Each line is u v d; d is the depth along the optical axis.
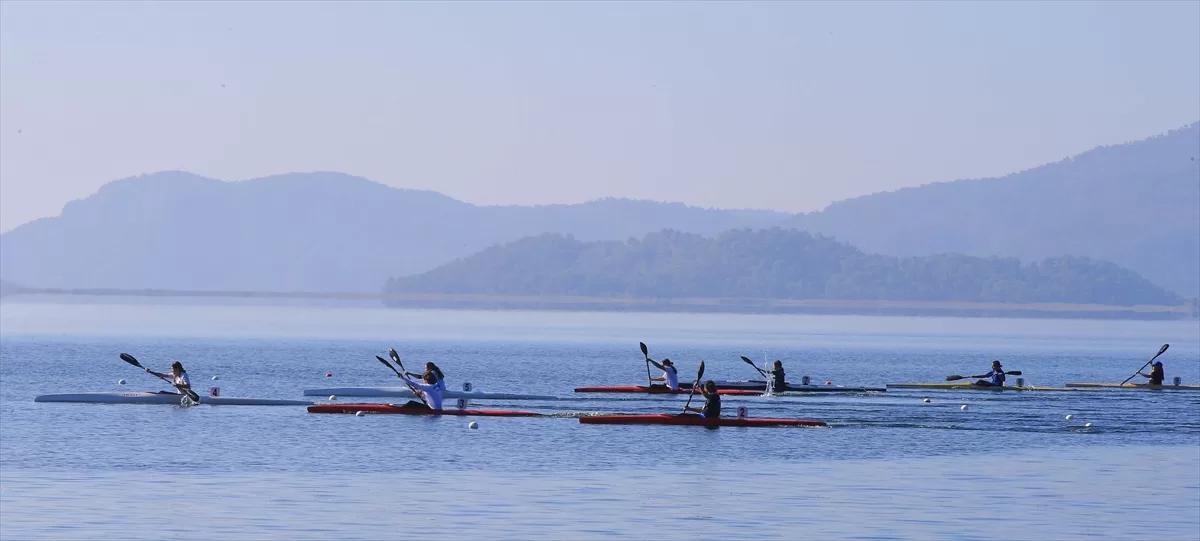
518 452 90.06
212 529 63.59
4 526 63.81
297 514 67.31
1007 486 78.06
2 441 94.06
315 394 140.62
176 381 121.06
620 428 104.94
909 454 91.81
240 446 91.88
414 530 63.94
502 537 62.69
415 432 100.62
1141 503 72.69
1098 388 169.38
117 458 85.81
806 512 69.19
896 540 62.94
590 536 63.12
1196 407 136.25
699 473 81.69
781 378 153.12
